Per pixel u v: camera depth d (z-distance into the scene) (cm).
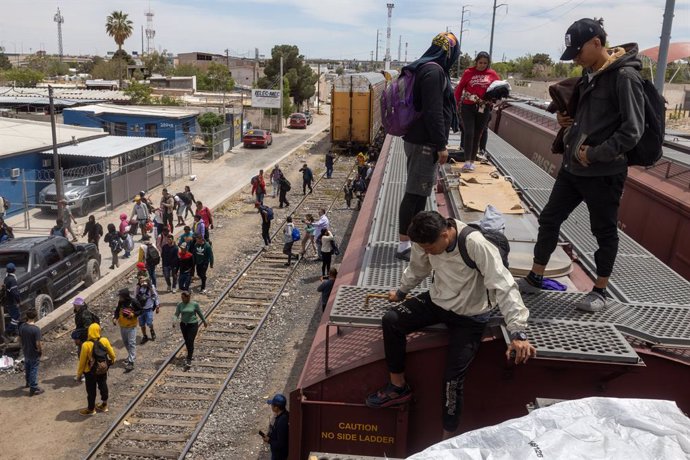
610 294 443
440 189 752
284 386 1073
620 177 384
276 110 5034
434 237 325
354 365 372
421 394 368
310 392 378
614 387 358
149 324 1236
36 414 973
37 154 2277
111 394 1038
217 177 3047
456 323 345
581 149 372
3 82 6538
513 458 204
